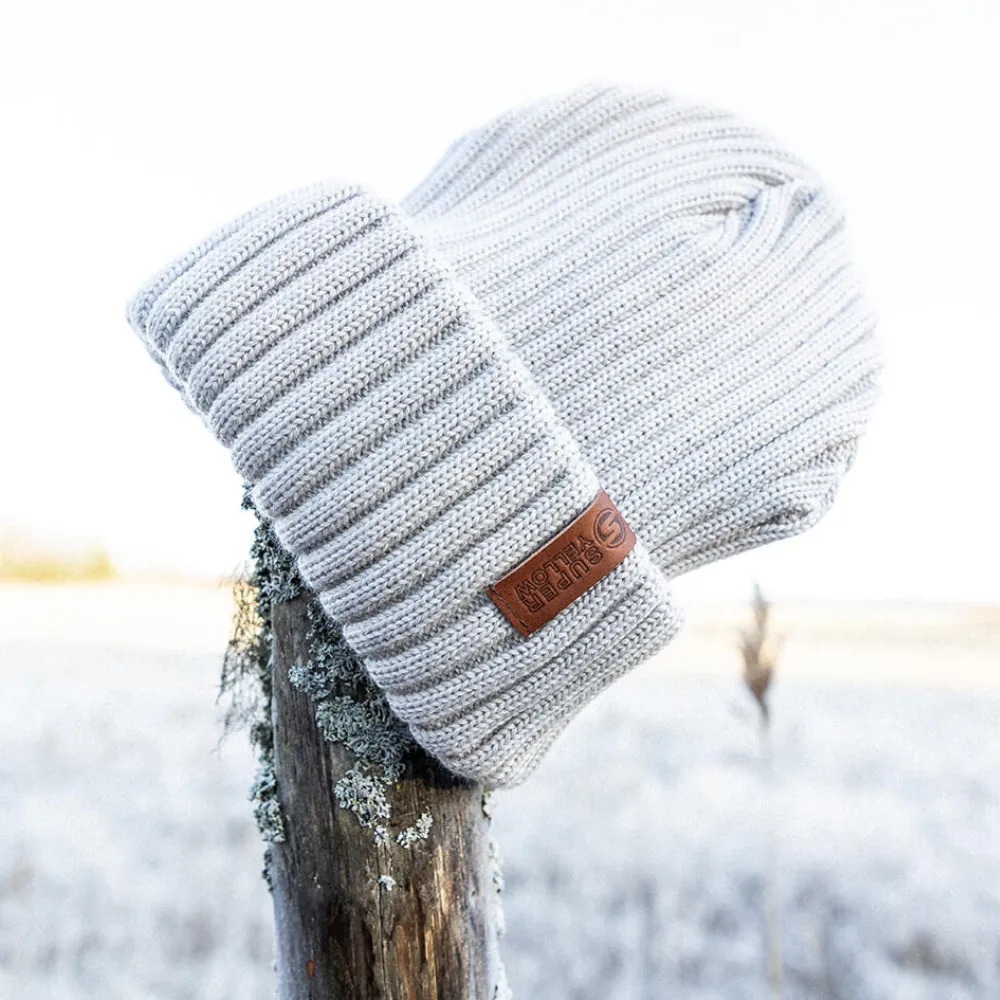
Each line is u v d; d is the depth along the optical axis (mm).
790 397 452
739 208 490
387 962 417
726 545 452
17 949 1392
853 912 1489
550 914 1513
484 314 412
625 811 1883
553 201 480
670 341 448
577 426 437
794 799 1928
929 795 1936
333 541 397
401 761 418
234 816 1872
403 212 422
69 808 1874
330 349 401
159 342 419
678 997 1290
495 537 394
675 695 2770
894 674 2959
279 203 417
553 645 394
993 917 1462
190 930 1457
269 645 472
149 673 3027
